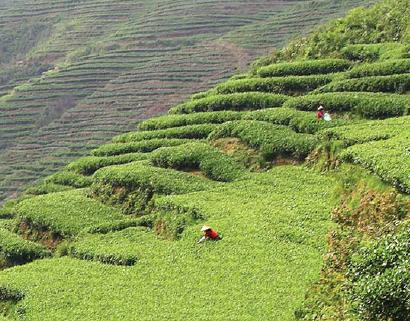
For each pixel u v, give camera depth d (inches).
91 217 2433.6
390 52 3075.8
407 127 2164.1
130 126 5679.1
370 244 1227.9
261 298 1518.2
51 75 6953.7
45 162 5275.6
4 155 5625.0
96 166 3002.0
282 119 2679.6
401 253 1116.5
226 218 2012.8
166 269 1803.6
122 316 1558.8
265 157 2484.0
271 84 3230.8
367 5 6456.7
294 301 1465.3
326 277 1413.6
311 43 3614.7
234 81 3447.3
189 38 7219.5
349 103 2655.0
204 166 2532.0
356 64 3193.9
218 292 1593.3
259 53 6368.1
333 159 2217.0
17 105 6461.6
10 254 2346.2
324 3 6983.3
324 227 1812.3
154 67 6697.8
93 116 6023.6
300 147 2410.2
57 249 2299.5
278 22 6929.1
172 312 1526.8
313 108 2775.6
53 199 2679.6
